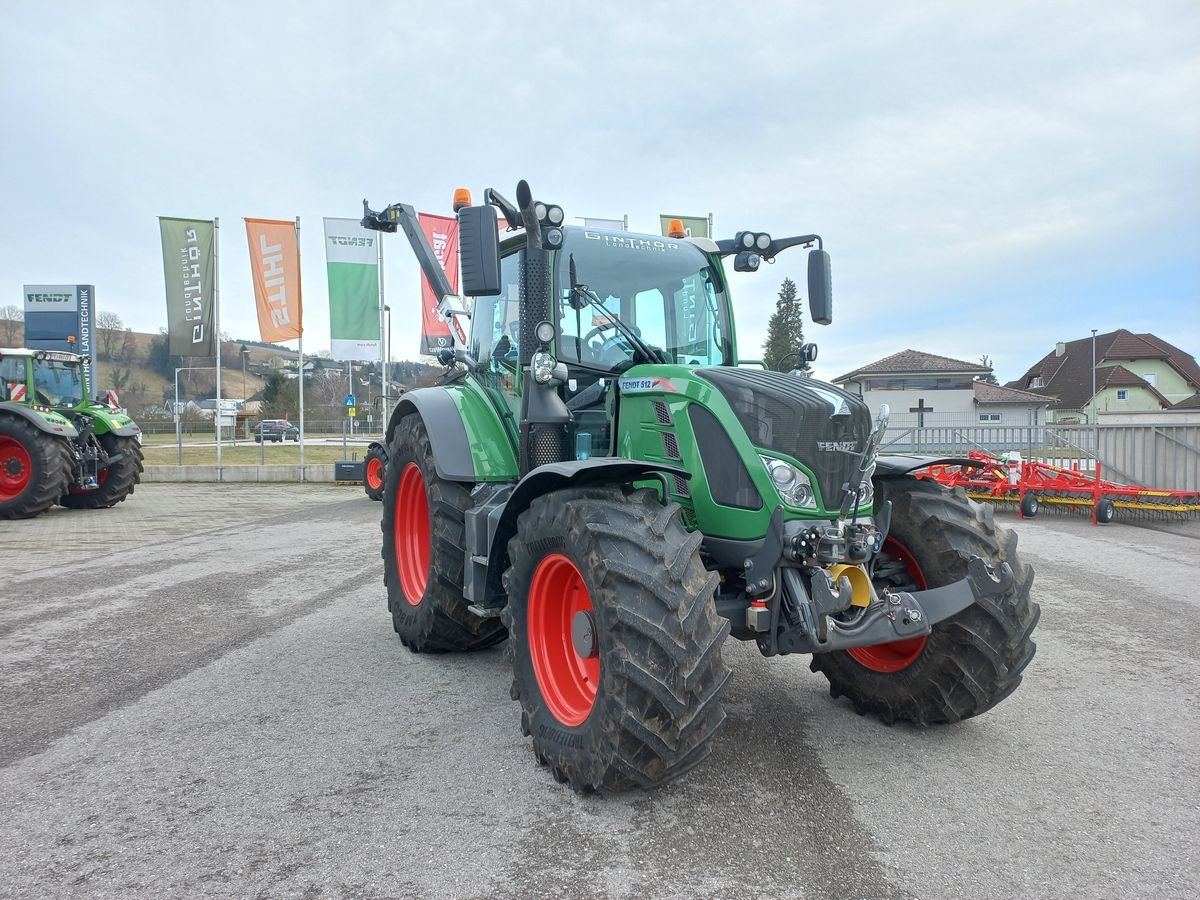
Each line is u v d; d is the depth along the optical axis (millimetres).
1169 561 8023
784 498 3094
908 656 3689
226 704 3957
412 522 5148
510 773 3172
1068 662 4699
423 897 2342
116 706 3934
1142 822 2807
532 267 3898
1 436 11180
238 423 52500
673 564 2785
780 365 4254
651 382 3559
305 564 7727
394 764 3256
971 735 3596
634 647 2713
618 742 2711
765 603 3145
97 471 12336
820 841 2660
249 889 2385
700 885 2398
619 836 2682
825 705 3980
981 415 38406
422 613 4555
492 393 4598
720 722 2812
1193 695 4141
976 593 3271
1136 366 51688
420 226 5301
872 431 3338
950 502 3607
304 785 3066
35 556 8164
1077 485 11289
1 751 3398
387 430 5410
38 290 18297
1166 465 13406
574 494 3115
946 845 2641
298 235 16500
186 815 2836
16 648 4918
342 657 4754
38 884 2414
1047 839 2686
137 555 8227
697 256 4395
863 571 3156
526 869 2482
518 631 3326
